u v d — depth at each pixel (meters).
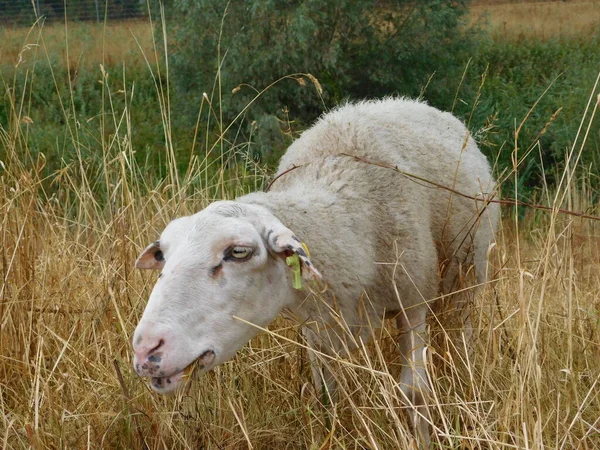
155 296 1.74
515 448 1.87
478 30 6.11
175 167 2.41
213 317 1.76
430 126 2.33
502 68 8.62
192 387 2.07
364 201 2.05
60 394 2.07
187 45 5.70
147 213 2.52
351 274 1.98
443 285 2.25
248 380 2.19
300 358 2.23
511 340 2.06
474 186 2.31
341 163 2.10
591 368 2.16
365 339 2.10
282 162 2.28
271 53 5.38
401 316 2.13
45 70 7.00
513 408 1.96
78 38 7.73
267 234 1.82
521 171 5.67
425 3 5.71
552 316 2.27
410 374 2.13
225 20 5.47
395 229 2.07
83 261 2.39
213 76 5.71
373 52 5.78
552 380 2.04
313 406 2.12
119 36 7.92
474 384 2.01
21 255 2.24
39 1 8.16
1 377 2.16
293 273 1.87
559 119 5.95
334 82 5.59
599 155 5.18
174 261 1.77
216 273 1.77
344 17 5.62
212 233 1.79
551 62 8.82
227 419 2.11
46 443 1.99
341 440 2.03
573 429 1.98
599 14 11.27
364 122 2.20
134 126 6.34
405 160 2.17
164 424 2.04
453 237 2.22
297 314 1.99
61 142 5.36
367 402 2.12
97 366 2.12
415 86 5.92
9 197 2.40
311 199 2.00
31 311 2.14
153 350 1.70
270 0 5.15
